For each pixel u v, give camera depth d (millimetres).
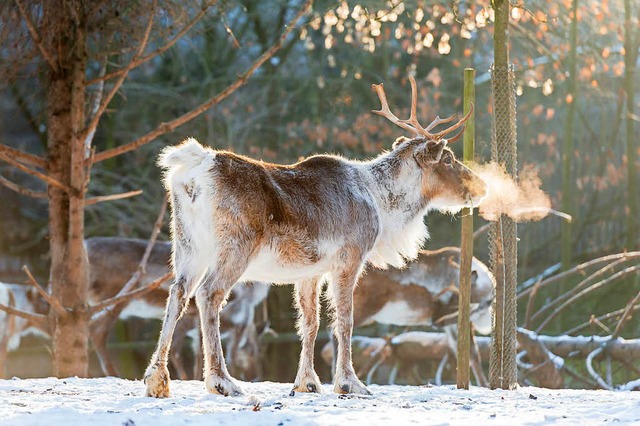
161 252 19078
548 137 29688
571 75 25938
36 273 30078
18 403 8867
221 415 8117
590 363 17078
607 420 8234
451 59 29719
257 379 19984
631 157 27875
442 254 17750
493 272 12445
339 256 10742
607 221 30172
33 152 31047
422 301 17562
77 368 14523
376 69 31156
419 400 10086
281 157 29422
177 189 10078
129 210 29250
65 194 15227
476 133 29062
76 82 14930
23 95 23094
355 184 11109
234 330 19781
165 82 30812
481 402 9992
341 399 9875
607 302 27203
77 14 14633
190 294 9992
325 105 30406
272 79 30141
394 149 11938
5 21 14555
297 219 10359
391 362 19719
